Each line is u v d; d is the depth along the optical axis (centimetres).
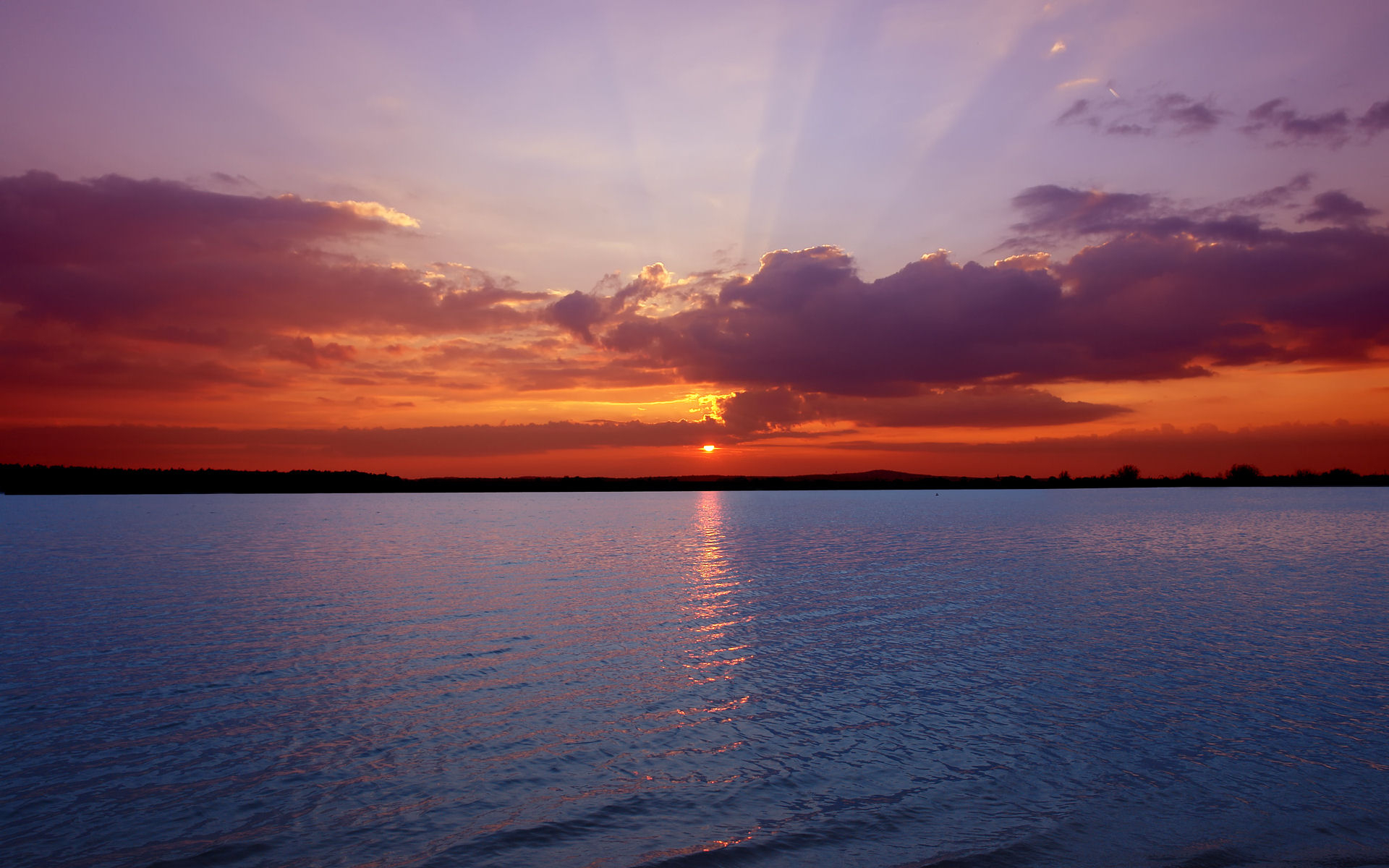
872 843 1077
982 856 1041
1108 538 6469
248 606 2995
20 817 1155
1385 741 1458
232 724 1573
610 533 7462
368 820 1152
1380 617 2722
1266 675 1925
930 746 1443
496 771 1332
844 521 9769
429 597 3241
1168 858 1034
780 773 1323
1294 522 8906
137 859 1038
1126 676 1927
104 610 2902
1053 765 1352
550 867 1020
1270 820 1139
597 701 1730
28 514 11075
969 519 10075
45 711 1652
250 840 1091
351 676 1941
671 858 1040
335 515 11375
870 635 2436
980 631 2497
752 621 2678
